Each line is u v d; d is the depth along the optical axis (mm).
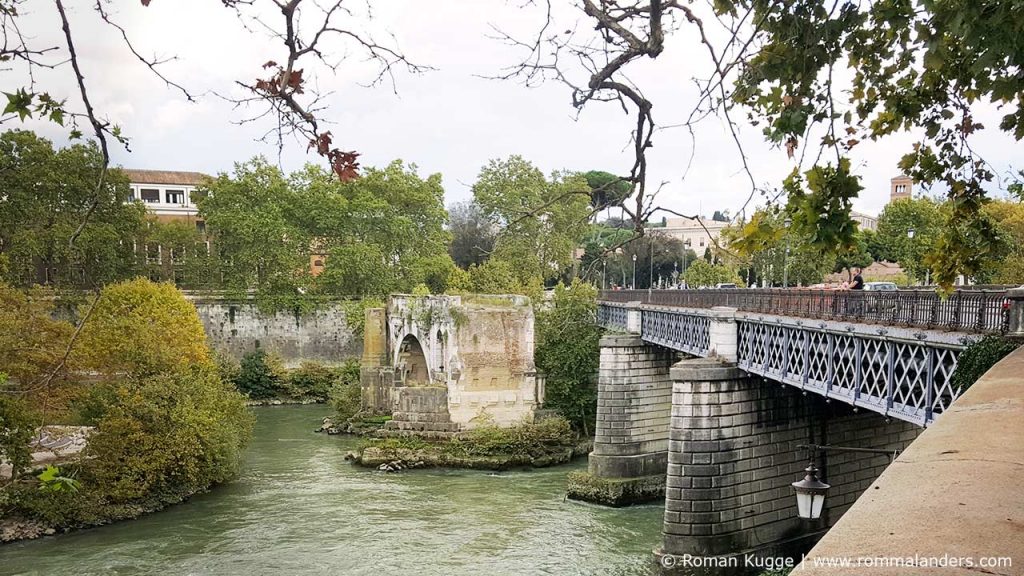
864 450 16062
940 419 6566
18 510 32469
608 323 54156
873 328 20078
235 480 41625
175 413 36688
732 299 31188
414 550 30562
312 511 35875
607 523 34594
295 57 5906
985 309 16703
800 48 7160
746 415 29406
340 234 81688
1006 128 11000
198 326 59156
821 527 30656
